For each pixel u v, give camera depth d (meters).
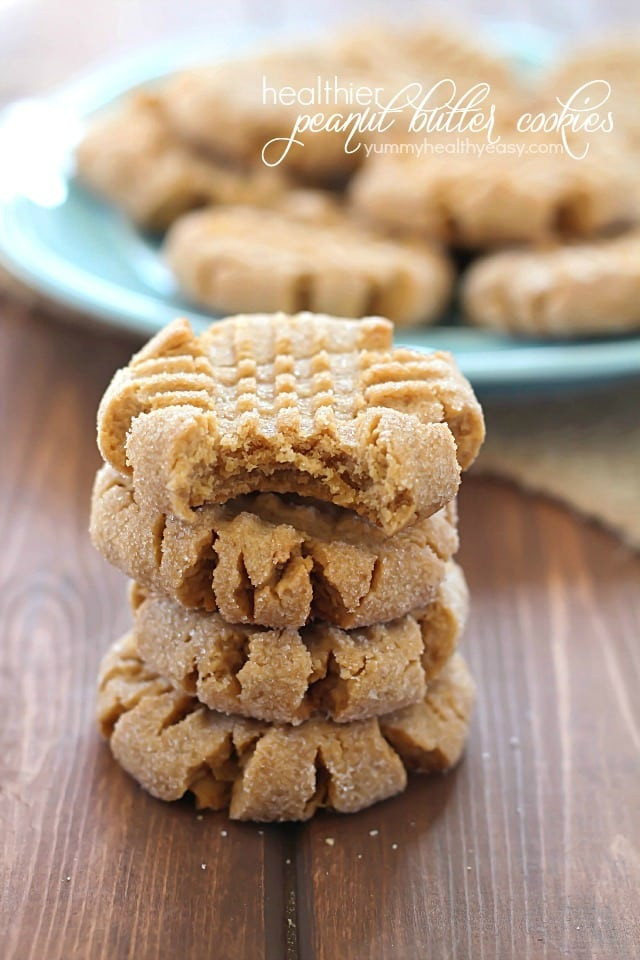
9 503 0.41
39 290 0.45
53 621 0.38
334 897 0.32
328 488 0.32
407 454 0.31
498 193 0.47
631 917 0.32
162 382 0.32
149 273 0.48
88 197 0.52
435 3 0.73
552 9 0.73
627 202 0.49
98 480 0.33
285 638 0.32
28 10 0.72
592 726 0.36
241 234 0.48
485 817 0.33
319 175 0.52
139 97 0.55
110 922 0.31
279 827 0.33
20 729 0.35
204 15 0.72
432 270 0.47
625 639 0.38
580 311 0.44
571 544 0.40
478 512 0.41
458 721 0.34
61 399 0.45
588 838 0.33
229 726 0.33
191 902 0.32
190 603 0.32
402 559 0.32
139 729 0.33
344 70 0.55
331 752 0.33
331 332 0.33
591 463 0.42
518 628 0.38
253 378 0.32
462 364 0.42
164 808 0.33
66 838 0.33
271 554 0.31
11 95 0.61
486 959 0.31
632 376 0.42
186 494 0.31
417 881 0.32
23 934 0.31
